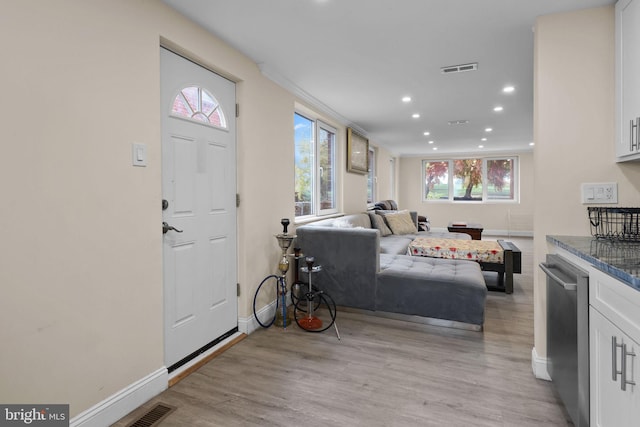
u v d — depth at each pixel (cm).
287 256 296
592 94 195
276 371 216
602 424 131
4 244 128
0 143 126
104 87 162
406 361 229
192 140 226
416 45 249
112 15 166
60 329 146
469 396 189
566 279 159
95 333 160
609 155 193
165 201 205
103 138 162
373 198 696
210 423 167
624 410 114
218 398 188
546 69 203
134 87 177
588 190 196
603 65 193
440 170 904
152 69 188
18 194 131
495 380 205
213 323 247
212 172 244
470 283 271
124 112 172
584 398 144
